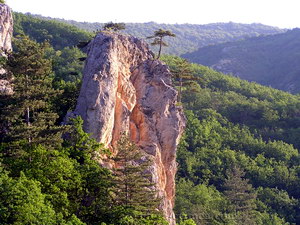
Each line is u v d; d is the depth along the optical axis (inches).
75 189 1491.1
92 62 1754.4
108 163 1692.9
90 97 1688.0
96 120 1676.9
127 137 1660.9
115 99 1770.4
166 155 1950.1
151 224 1448.1
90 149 1632.6
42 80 1660.9
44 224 1178.6
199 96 5265.8
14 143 1547.7
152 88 1945.1
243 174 3558.1
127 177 1513.3
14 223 1167.6
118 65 1825.8
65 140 1690.5
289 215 3398.1
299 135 4731.8
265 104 5364.2
